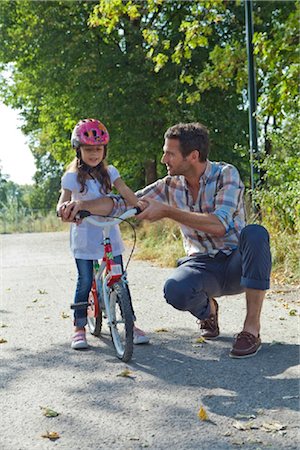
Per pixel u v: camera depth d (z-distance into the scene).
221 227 4.62
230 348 4.99
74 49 22.34
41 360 4.88
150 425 3.44
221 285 4.93
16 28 25.86
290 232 9.66
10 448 3.20
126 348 4.64
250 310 4.75
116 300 4.91
